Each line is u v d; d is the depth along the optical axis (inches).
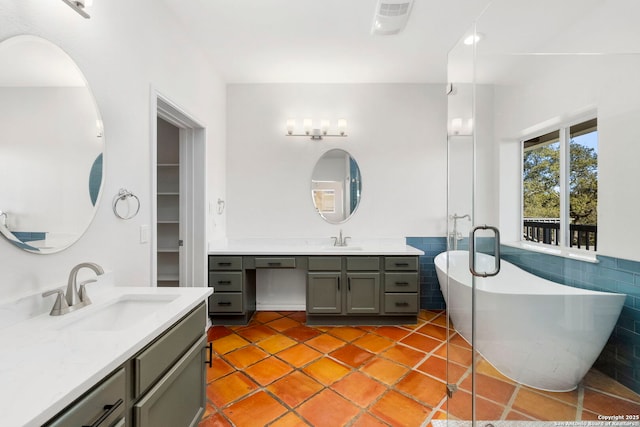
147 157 69.5
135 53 64.9
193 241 106.3
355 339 100.8
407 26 88.7
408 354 90.3
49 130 43.5
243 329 109.5
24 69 39.8
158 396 38.7
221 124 125.0
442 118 131.8
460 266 72.8
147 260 69.3
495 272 67.5
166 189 118.0
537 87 69.9
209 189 111.1
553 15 73.2
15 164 38.6
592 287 61.8
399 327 111.4
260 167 132.5
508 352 64.5
